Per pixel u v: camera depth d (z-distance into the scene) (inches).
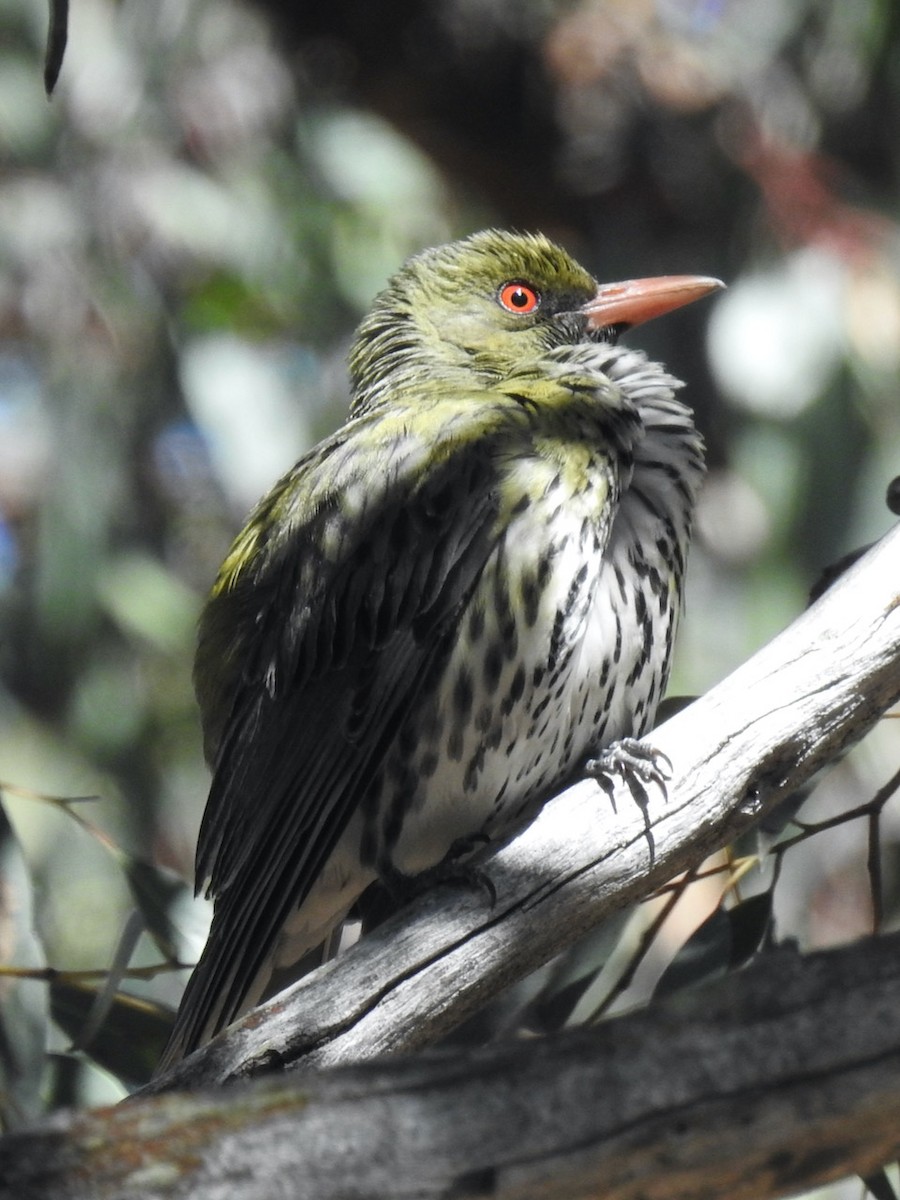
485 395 373.1
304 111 647.8
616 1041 207.0
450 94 786.8
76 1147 201.8
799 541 566.3
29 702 609.0
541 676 343.6
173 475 638.5
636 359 382.0
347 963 281.1
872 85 653.3
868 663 290.8
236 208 609.3
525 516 345.7
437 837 353.7
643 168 718.5
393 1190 201.2
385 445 364.8
